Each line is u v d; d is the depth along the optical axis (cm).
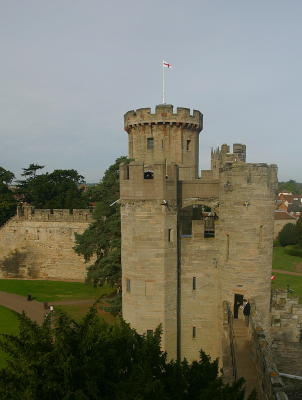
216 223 3186
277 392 1486
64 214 6819
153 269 2989
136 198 2988
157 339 1689
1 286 6375
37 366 1266
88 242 4700
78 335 1411
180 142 4150
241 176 2934
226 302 3055
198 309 3198
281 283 6962
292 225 10750
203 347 3216
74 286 6309
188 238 3158
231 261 3011
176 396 1395
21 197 9950
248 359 2323
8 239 7062
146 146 4175
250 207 2934
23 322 1450
